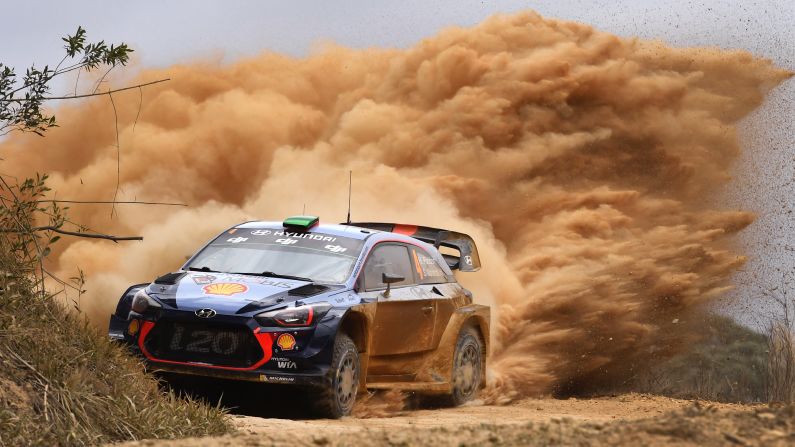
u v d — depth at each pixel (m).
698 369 64.12
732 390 60.44
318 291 32.53
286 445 17.86
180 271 34.81
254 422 27.39
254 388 31.55
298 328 30.80
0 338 21.83
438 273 39.97
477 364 41.44
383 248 36.88
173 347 31.17
